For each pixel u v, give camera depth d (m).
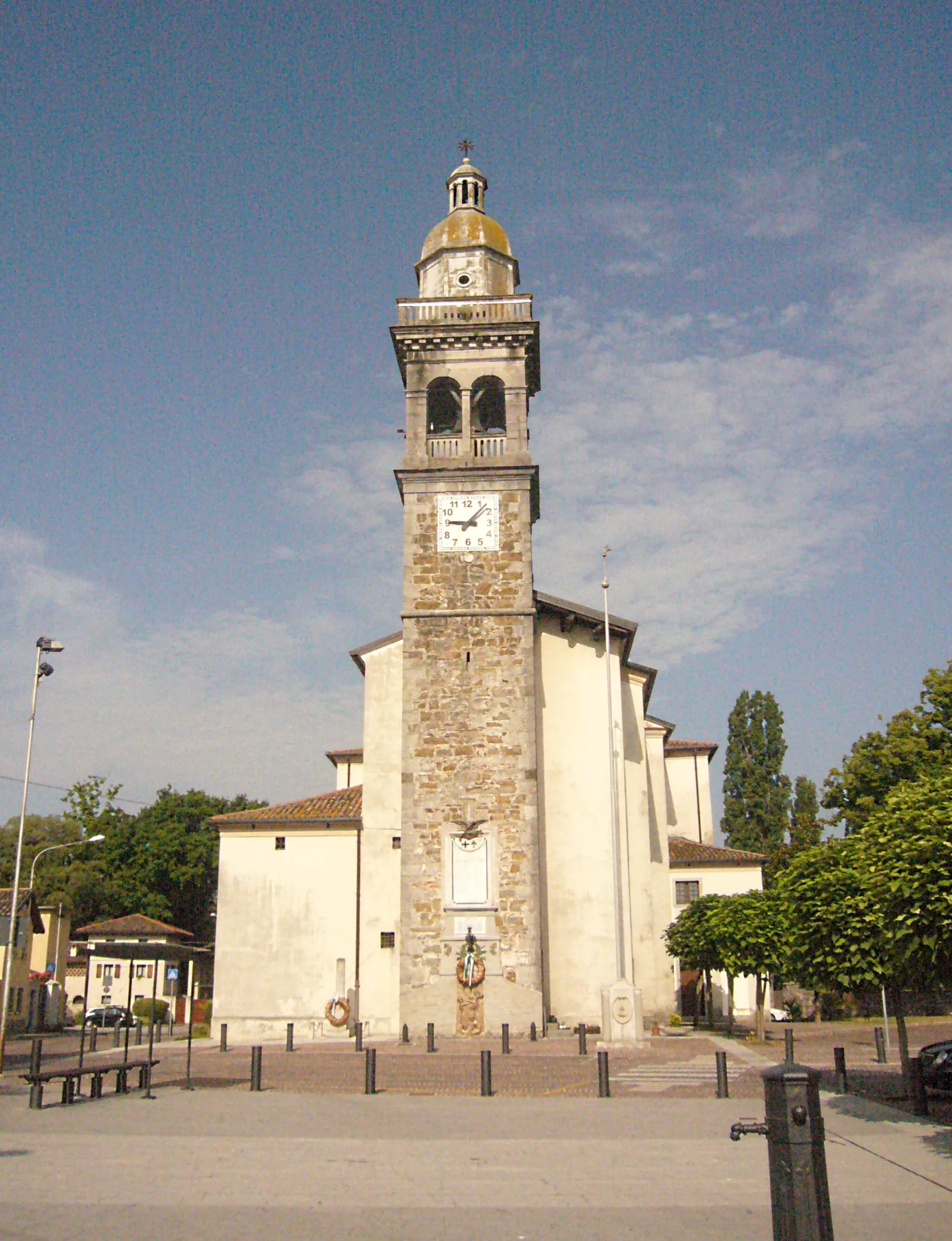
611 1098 22.94
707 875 54.47
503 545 40.41
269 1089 25.22
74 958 73.25
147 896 83.06
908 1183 14.52
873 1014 52.44
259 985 43.09
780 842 67.12
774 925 36.81
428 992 36.62
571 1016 38.88
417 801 38.28
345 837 44.38
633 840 42.31
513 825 37.94
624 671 43.97
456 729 38.84
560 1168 15.49
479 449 41.50
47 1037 49.25
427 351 42.22
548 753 41.41
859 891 22.20
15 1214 12.71
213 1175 14.98
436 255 44.19
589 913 39.94
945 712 51.44
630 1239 11.58
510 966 36.72
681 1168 15.55
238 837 44.66
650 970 41.69
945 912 17.45
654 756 50.53
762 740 70.38
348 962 43.09
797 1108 9.07
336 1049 35.06
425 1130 18.81
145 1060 26.66
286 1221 12.44
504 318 42.31
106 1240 11.52
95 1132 18.70
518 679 39.19
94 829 85.25
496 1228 12.12
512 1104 22.16
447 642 39.62
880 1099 22.84
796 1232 8.84
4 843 79.19
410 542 40.53
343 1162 15.93
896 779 51.19
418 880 37.59
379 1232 11.88
